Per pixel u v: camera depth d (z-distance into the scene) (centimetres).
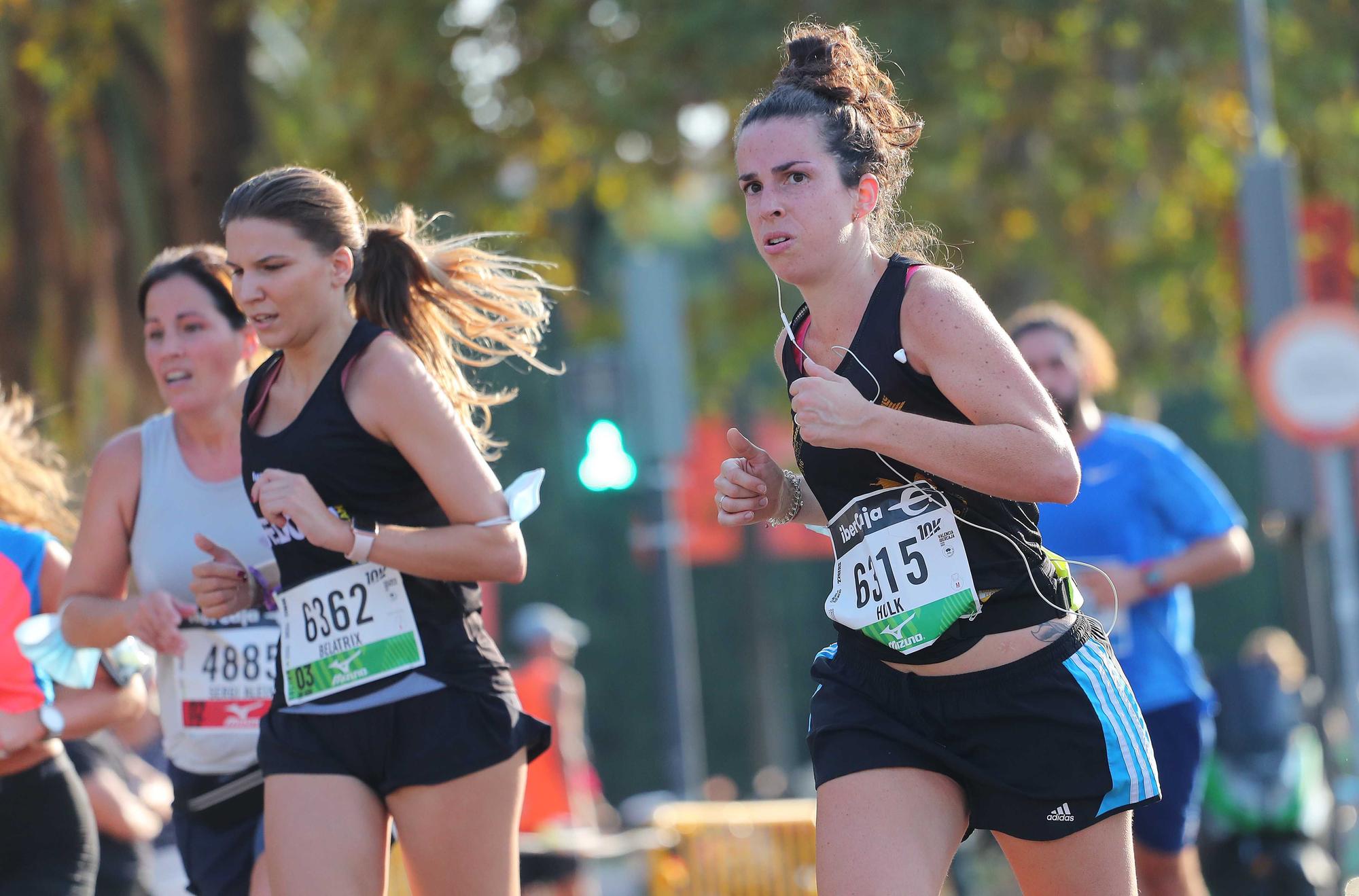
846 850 1152
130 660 1572
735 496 1298
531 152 5253
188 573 1530
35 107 4603
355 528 1266
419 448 1263
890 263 1163
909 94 4738
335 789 1284
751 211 1175
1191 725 1994
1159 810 1978
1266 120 4159
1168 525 2048
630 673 8925
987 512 1166
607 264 6600
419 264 1412
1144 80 5194
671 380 3403
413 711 1284
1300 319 3030
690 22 4716
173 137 4122
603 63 4922
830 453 1187
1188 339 6228
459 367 1459
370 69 5153
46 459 1730
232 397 1530
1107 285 5794
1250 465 10362
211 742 1533
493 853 1305
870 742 1180
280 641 1328
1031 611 1170
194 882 1575
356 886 1268
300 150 5169
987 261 5441
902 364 1140
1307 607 3416
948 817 1170
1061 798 1160
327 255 1283
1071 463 1101
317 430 1272
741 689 9356
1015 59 5009
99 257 4659
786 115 1160
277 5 5009
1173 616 2052
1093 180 5228
